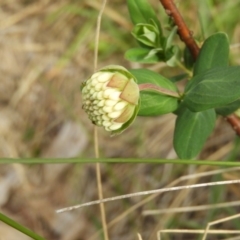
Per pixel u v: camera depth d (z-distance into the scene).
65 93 0.57
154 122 0.52
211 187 0.45
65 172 0.55
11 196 0.55
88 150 0.54
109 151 0.54
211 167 0.46
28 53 0.60
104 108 0.27
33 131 0.57
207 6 0.50
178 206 0.46
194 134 0.30
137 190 0.51
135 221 0.49
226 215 0.44
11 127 0.58
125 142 0.53
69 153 0.55
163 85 0.29
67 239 0.52
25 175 0.56
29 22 0.61
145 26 0.30
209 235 0.44
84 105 0.28
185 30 0.30
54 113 0.57
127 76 0.28
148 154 0.52
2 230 0.52
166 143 0.51
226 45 0.29
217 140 0.49
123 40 0.55
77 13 0.59
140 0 0.30
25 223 0.54
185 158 0.30
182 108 0.30
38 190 0.55
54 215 0.54
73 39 0.59
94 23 0.57
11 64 0.60
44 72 0.59
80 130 0.56
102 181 0.53
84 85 0.28
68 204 0.54
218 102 0.28
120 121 0.28
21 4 0.62
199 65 0.29
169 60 0.31
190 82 0.29
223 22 0.50
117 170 0.53
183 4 0.50
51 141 0.57
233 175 0.43
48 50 0.60
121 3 0.56
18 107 0.59
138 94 0.28
